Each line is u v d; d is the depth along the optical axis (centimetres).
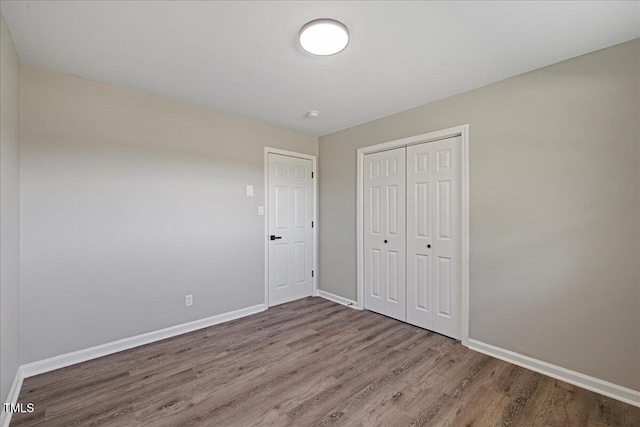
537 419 168
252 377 210
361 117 330
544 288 215
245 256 337
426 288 293
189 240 291
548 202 212
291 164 383
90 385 199
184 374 213
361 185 355
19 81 204
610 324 188
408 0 149
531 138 220
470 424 164
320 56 203
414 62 211
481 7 154
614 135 186
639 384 179
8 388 175
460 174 265
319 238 413
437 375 212
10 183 181
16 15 159
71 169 228
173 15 161
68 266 226
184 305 288
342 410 175
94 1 149
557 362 209
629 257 182
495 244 239
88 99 236
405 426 163
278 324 309
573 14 159
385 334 282
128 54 200
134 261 258
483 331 246
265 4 152
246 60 208
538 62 209
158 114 272
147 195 265
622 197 184
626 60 182
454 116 266
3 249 166
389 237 327
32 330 211
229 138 321
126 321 253
